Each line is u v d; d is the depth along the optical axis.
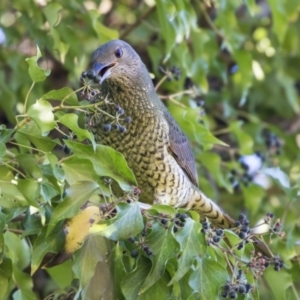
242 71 13.29
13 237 9.54
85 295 8.30
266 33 15.79
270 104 15.90
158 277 8.09
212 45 13.44
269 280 10.02
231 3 13.06
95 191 8.24
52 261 8.18
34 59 8.29
